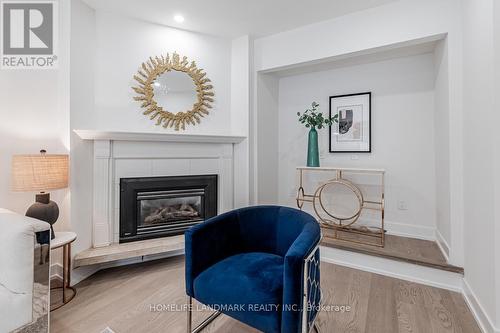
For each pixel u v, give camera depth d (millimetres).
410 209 2801
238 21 2695
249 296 1224
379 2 2322
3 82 2023
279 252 1673
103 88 2480
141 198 2602
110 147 2426
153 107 2707
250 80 3072
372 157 3000
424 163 2725
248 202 3061
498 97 1391
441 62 2297
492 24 1427
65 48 2176
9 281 1300
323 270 2465
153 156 2633
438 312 1781
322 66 3158
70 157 2170
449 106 2049
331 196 3262
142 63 2660
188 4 2393
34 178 1815
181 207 2916
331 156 3258
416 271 2219
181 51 2855
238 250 1722
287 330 1098
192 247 1445
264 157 3314
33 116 2129
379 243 2568
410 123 2789
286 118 3586
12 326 1262
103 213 2402
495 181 1405
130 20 2607
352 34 2514
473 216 1756
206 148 2938
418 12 2191
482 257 1601
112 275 2373
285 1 2338
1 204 2002
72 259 2152
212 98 3035
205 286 1366
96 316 1754
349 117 3121
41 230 1384
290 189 3572
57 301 1933
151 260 2729
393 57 2850
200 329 1609
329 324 1661
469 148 1821
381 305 1876
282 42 2932
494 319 1431
